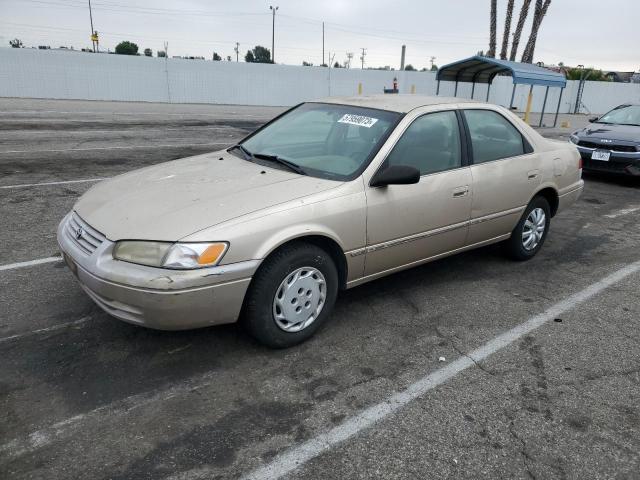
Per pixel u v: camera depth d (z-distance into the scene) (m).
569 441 2.67
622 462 2.54
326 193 3.41
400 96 4.66
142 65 24.66
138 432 2.61
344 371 3.21
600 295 4.48
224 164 4.00
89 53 23.59
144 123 15.36
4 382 2.95
